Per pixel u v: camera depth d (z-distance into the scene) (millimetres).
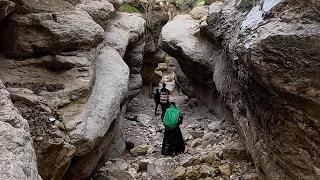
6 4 4246
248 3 8547
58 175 4523
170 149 8312
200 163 7621
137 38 10062
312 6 4410
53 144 4281
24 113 4531
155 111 11867
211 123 9867
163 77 19844
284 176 5215
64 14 5961
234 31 8586
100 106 5426
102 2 8391
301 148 4680
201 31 10836
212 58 10461
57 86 5234
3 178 2158
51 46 5492
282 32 4297
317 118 4246
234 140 8547
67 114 4883
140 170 7551
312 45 4152
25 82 5184
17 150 2461
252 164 7230
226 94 8953
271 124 5094
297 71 4242
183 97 15305
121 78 6398
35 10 5586
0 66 5254
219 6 10219
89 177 6316
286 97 4441
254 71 4684
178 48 11477
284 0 4648
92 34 5891
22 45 5332
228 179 6965
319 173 4473
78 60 5555
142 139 9414
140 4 14445
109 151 7879
